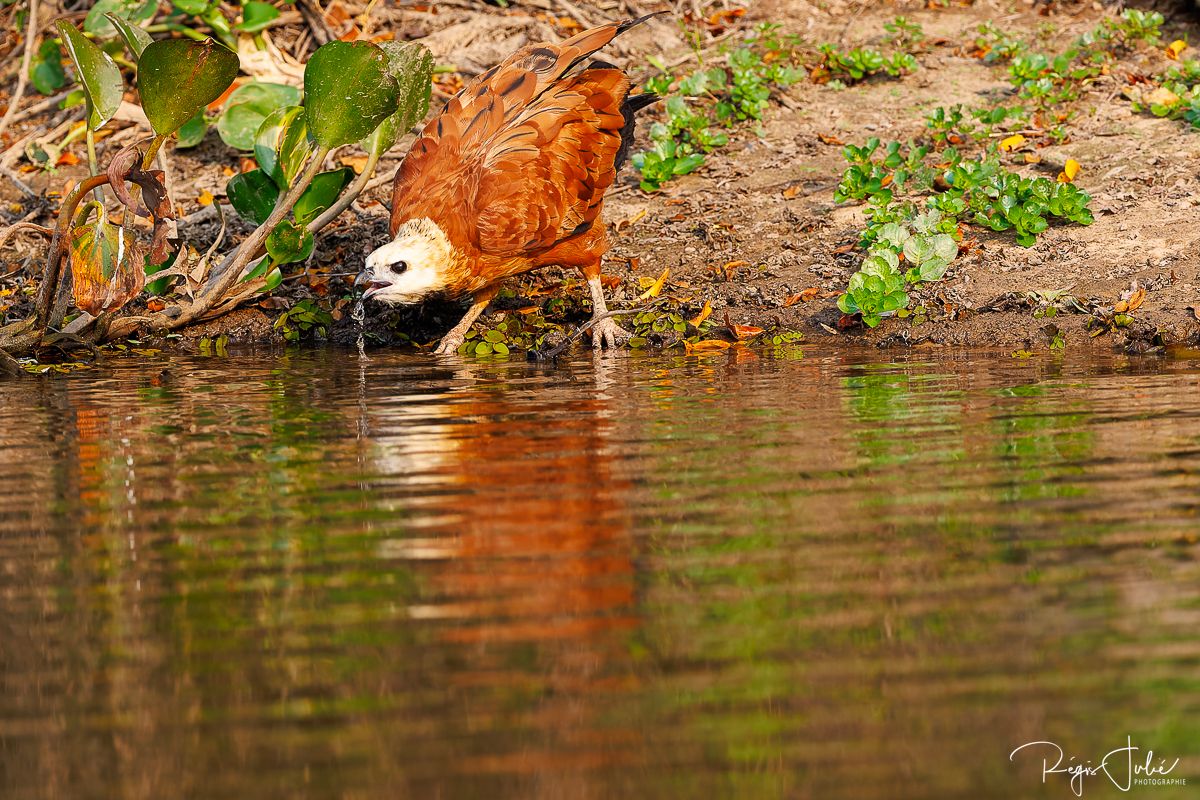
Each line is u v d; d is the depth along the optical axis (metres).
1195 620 5.73
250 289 14.16
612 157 12.95
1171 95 16.53
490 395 10.71
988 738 4.86
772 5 20.16
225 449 9.03
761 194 15.98
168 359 13.23
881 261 13.27
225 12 19.11
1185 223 14.05
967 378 10.91
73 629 5.97
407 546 6.87
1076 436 8.72
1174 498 7.29
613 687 5.29
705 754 4.79
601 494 7.65
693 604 6.03
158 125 11.95
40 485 8.25
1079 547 6.59
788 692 5.22
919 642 5.60
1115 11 19.20
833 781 4.60
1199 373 10.77
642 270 14.82
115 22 12.87
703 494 7.60
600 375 11.57
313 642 5.75
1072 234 14.25
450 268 12.34
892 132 16.86
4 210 16.58
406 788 4.61
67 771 4.79
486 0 20.09
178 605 6.20
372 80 12.40
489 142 12.56
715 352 12.66
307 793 4.61
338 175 14.12
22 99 19.11
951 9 19.84
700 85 17.73
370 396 10.83
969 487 7.63
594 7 20.20
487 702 5.20
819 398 10.23
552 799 4.52
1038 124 16.48
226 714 5.18
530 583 6.32
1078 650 5.49
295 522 7.33
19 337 12.91
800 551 6.65
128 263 12.22
